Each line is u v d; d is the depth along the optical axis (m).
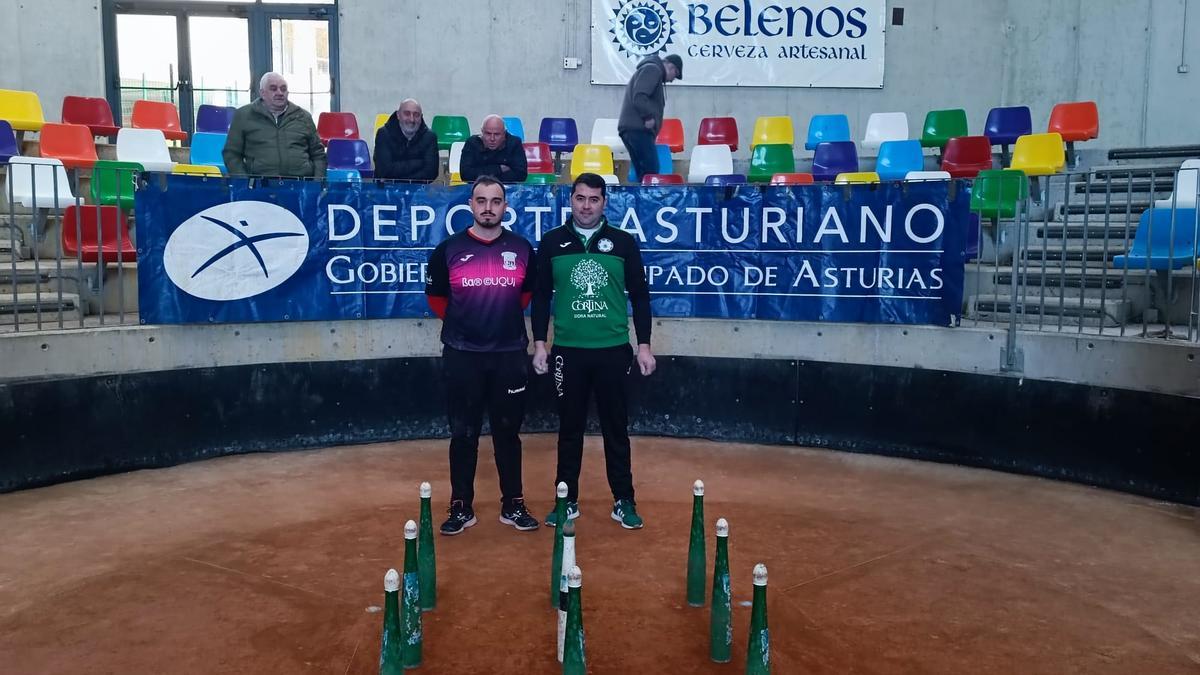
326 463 6.88
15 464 6.04
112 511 5.61
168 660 3.63
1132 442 6.11
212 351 6.98
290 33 13.55
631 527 5.33
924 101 13.55
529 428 7.85
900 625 4.02
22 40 12.88
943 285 6.99
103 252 7.63
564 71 13.47
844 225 7.26
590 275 5.29
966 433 6.89
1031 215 9.37
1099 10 12.86
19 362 6.10
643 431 7.86
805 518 5.57
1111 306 7.04
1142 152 10.70
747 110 13.52
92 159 9.88
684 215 7.61
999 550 5.00
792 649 3.77
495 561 4.76
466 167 8.05
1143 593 4.41
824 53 13.43
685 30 13.39
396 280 7.52
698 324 7.70
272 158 7.71
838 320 7.35
